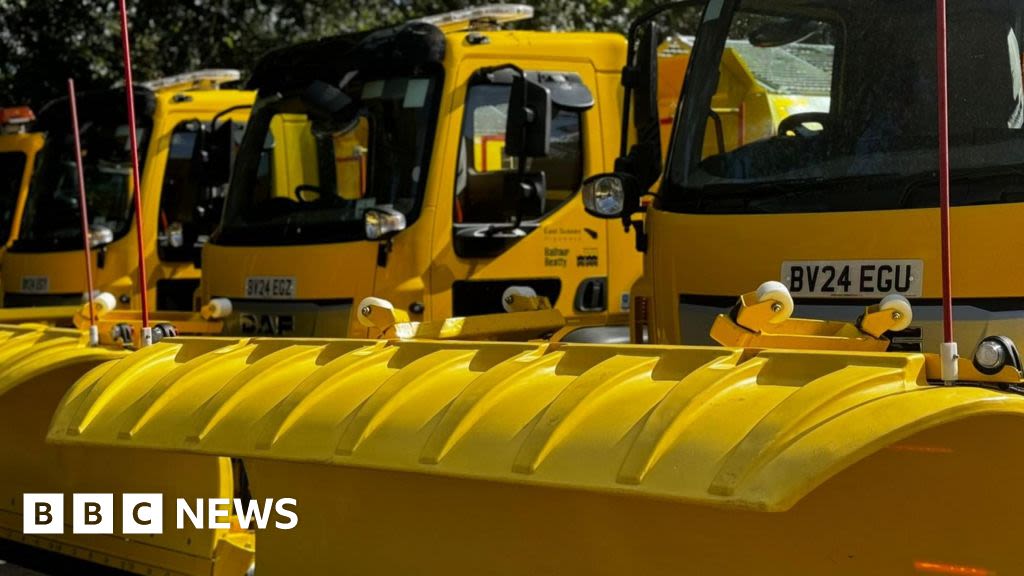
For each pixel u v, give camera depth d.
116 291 10.11
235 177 7.83
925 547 3.20
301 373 4.09
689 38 8.45
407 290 6.84
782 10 4.87
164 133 10.38
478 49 7.21
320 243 7.15
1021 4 4.23
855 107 4.52
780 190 4.55
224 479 4.92
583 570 3.63
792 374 3.17
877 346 3.57
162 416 4.19
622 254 7.59
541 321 5.59
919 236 4.18
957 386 3.07
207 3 17.08
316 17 17.16
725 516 3.37
